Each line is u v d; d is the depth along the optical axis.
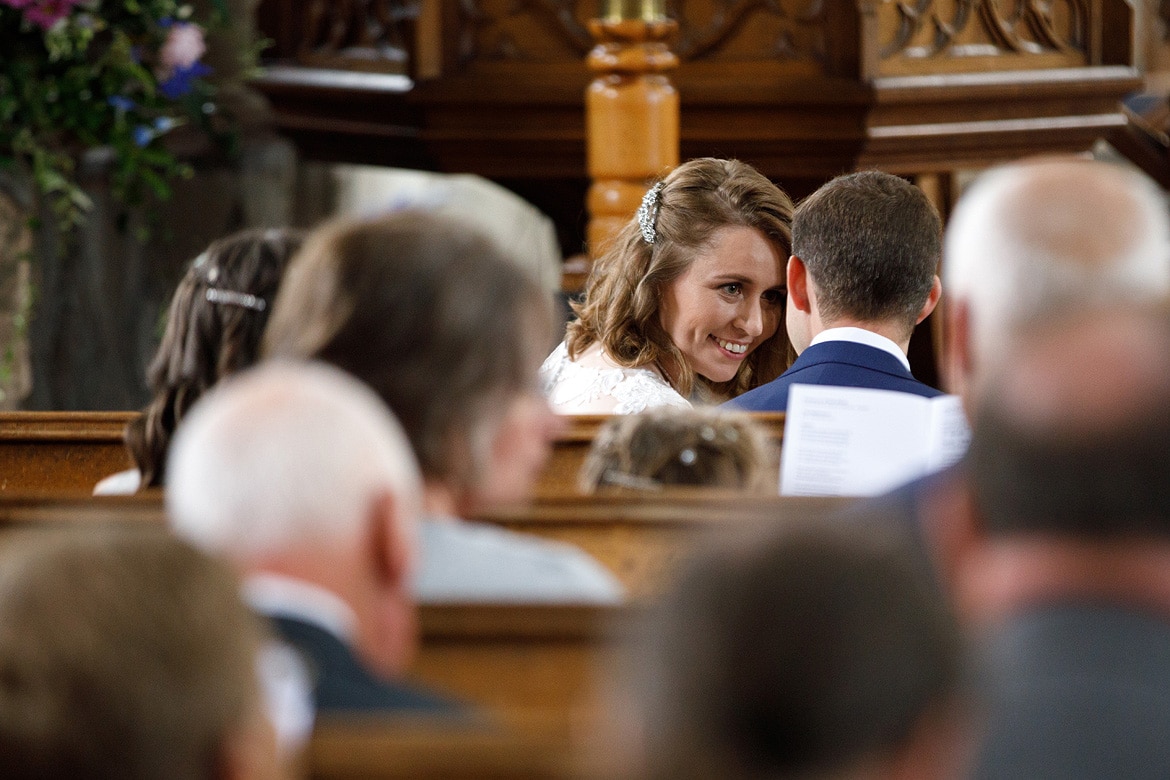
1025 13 16.98
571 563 4.96
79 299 18.14
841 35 16.28
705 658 2.38
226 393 3.88
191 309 7.21
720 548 2.50
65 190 16.34
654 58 14.73
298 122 18.11
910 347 17.03
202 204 18.42
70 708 2.68
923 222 8.69
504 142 17.12
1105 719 3.13
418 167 18.05
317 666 3.59
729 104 16.42
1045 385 3.28
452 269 4.66
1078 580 3.28
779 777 2.35
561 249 18.23
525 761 3.16
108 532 3.00
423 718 3.66
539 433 4.95
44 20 14.70
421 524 4.71
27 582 2.81
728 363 10.00
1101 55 17.30
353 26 17.97
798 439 7.43
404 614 3.91
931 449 7.36
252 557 3.66
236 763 2.82
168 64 15.87
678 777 2.36
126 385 18.28
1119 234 4.73
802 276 9.13
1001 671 3.23
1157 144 19.88
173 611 2.79
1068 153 17.50
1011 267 4.75
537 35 16.89
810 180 17.12
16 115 15.46
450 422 4.63
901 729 2.41
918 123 16.66
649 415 6.56
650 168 14.73
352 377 4.61
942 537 4.65
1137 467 3.21
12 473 9.13
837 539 2.52
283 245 7.26
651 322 9.88
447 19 16.97
